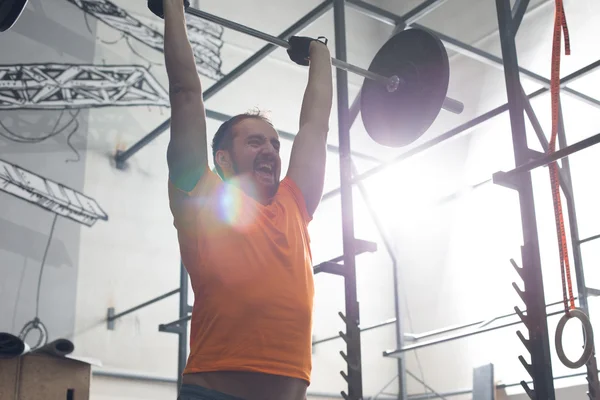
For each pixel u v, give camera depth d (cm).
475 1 797
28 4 639
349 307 285
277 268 150
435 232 799
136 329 619
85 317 595
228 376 142
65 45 649
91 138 641
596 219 630
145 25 702
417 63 273
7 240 575
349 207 303
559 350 213
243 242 150
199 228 153
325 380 732
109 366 594
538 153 250
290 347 146
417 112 271
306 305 150
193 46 729
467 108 784
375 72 289
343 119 320
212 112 559
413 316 799
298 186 179
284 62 793
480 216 752
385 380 782
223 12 760
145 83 686
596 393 323
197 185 156
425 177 812
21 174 596
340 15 360
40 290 579
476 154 764
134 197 650
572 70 673
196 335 150
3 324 556
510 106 256
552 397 218
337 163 820
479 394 667
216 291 147
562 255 218
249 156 168
